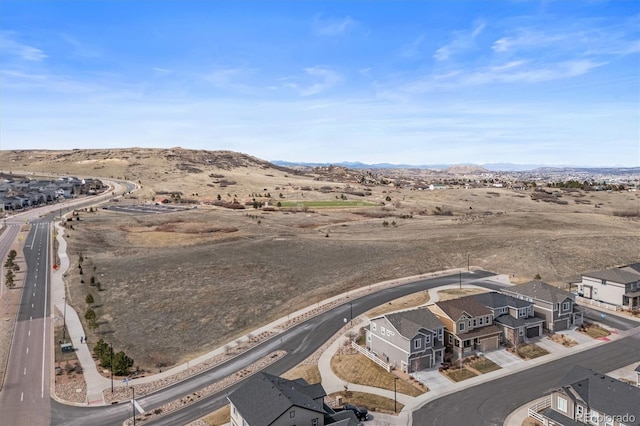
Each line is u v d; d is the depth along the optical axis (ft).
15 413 150.20
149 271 306.55
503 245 383.65
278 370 180.24
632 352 191.93
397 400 156.25
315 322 230.27
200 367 184.14
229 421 143.13
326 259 352.28
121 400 158.20
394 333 182.60
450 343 195.42
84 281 284.41
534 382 167.53
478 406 151.84
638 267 270.05
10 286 276.00
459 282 297.12
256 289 279.90
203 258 341.82
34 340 206.90
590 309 247.29
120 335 214.69
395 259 353.51
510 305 211.61
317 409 130.93
